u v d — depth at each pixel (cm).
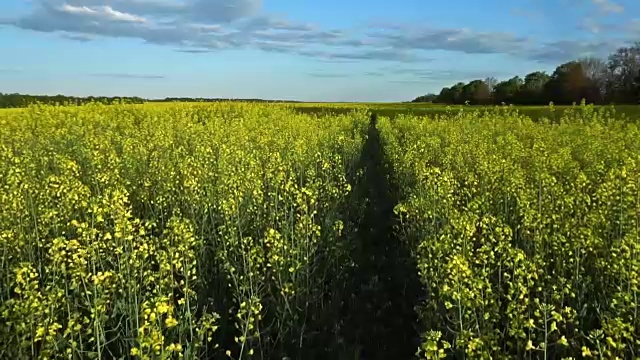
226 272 741
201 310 667
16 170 977
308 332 685
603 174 1181
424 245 663
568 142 1772
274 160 1182
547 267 680
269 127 2311
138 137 1836
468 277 527
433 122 2888
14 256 720
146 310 437
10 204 820
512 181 977
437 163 1739
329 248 863
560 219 818
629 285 512
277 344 647
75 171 1084
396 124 3244
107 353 580
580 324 555
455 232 689
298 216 842
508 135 1953
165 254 595
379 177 1755
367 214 1257
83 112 2608
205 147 1403
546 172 1097
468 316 512
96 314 479
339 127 2633
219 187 982
